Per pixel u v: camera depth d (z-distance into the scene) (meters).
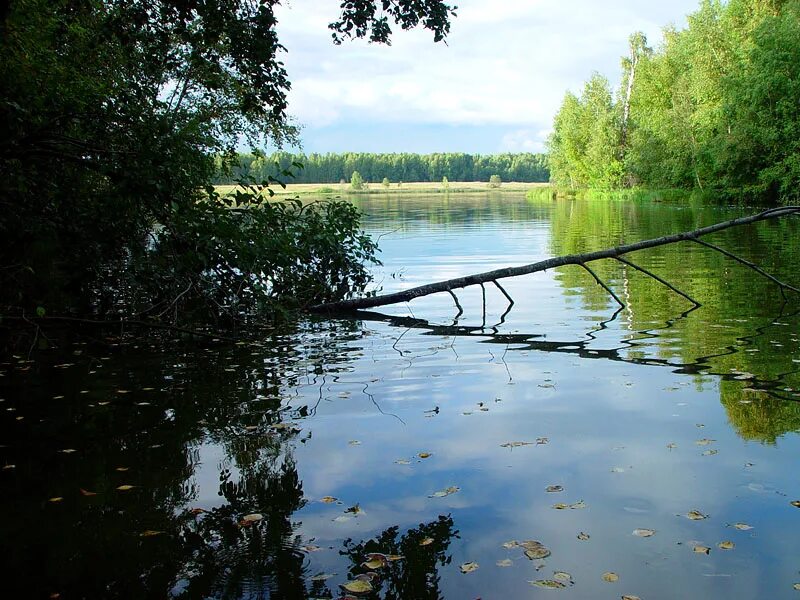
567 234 21.73
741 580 2.83
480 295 11.36
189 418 5.16
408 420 4.99
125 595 2.83
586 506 3.52
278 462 4.24
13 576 2.99
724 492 3.64
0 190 8.12
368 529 3.35
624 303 10.00
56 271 8.88
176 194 8.20
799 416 4.80
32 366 6.88
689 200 40.66
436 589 2.80
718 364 6.34
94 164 7.83
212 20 8.32
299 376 6.34
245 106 8.83
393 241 20.95
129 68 10.90
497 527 3.33
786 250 15.08
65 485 3.97
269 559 3.09
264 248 9.06
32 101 7.73
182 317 9.28
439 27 8.34
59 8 8.30
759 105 32.97
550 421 4.88
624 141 56.03
